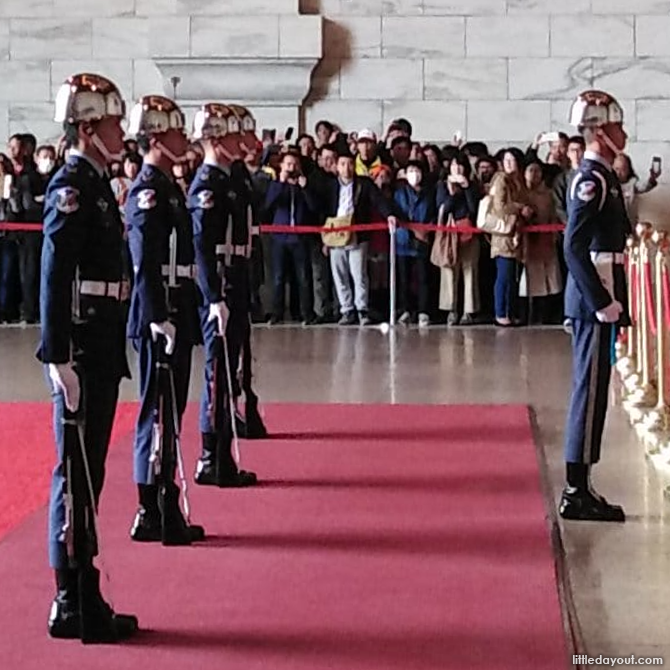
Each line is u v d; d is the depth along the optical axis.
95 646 5.03
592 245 6.66
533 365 12.27
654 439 8.44
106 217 5.13
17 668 4.81
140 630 5.21
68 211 4.98
